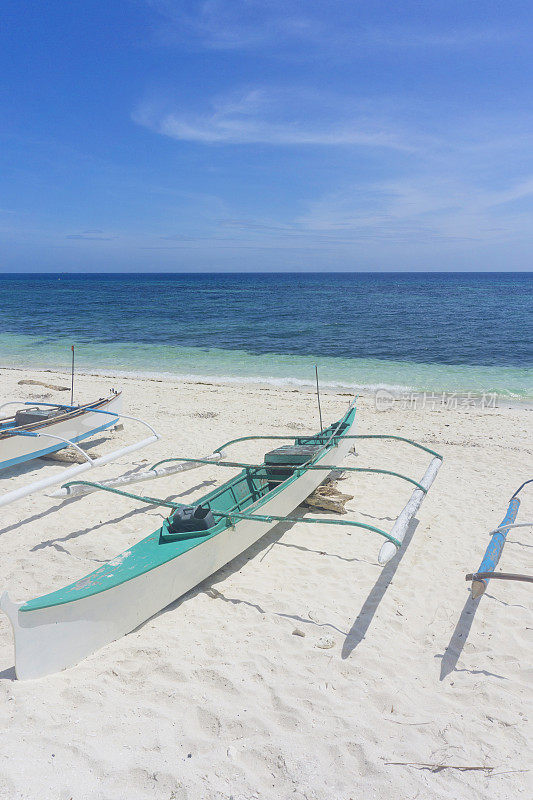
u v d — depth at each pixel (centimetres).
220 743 336
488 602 522
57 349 2445
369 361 2159
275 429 1144
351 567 586
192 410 1307
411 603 519
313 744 337
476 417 1287
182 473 876
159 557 481
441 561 602
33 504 725
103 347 2517
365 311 4694
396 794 302
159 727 346
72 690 375
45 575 534
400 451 1016
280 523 705
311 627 471
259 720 354
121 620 443
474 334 3008
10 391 1470
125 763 314
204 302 6006
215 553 539
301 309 4941
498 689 398
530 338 2830
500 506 757
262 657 425
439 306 5322
